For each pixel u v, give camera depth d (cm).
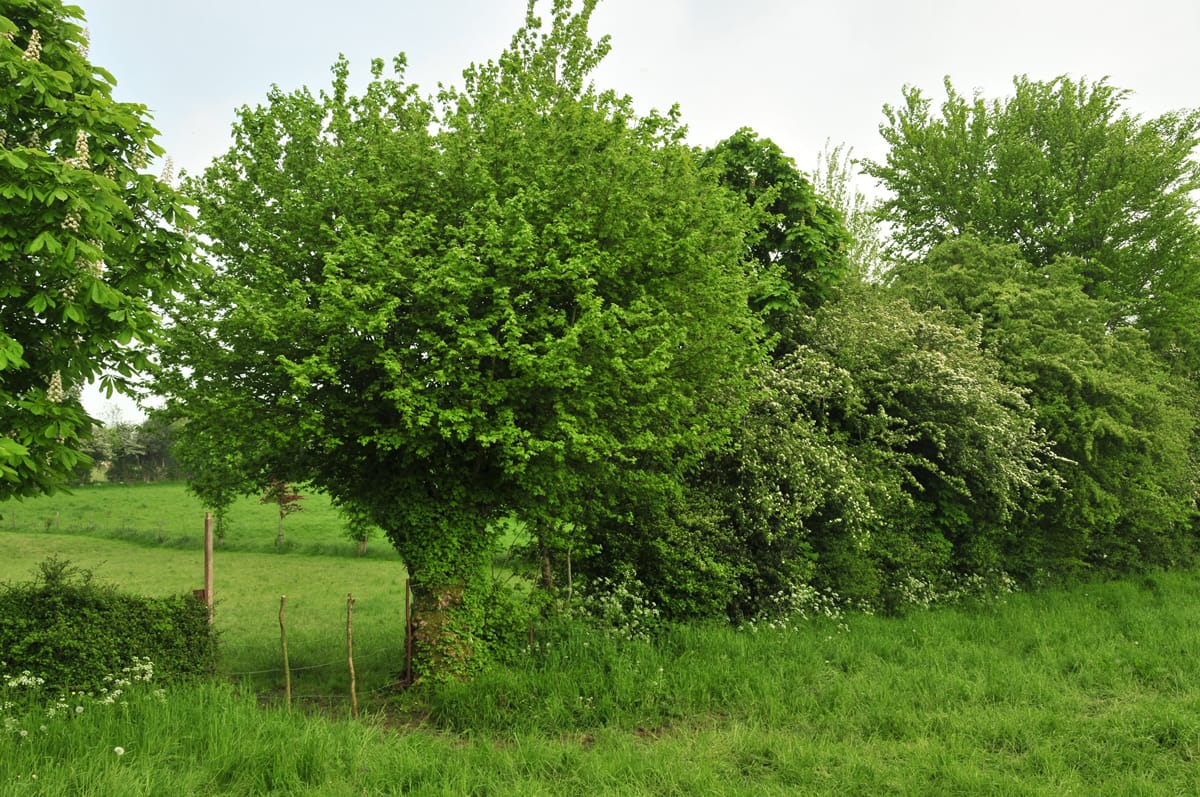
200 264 719
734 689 865
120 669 763
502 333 832
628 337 835
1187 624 1297
